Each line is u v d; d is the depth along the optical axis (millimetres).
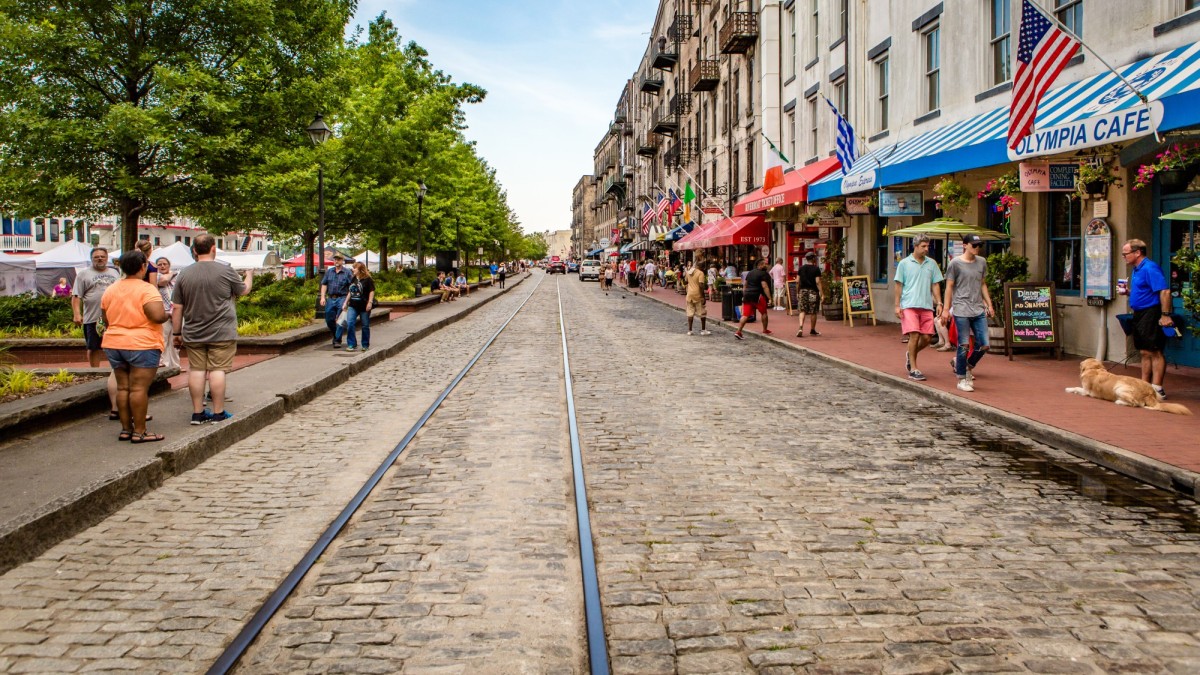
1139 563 4523
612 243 88750
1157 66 10312
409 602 4070
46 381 8867
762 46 29828
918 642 3598
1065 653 3486
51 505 4992
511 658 3502
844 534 5035
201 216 17891
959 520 5301
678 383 11523
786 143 28531
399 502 5789
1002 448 7387
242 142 16750
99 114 15844
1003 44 14898
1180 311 11109
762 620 3834
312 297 22922
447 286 35750
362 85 29312
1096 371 9219
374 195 27672
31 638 3660
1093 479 6305
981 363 12258
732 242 29266
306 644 3623
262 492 6070
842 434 8031
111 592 4191
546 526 5238
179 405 8984
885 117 20422
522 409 9516
